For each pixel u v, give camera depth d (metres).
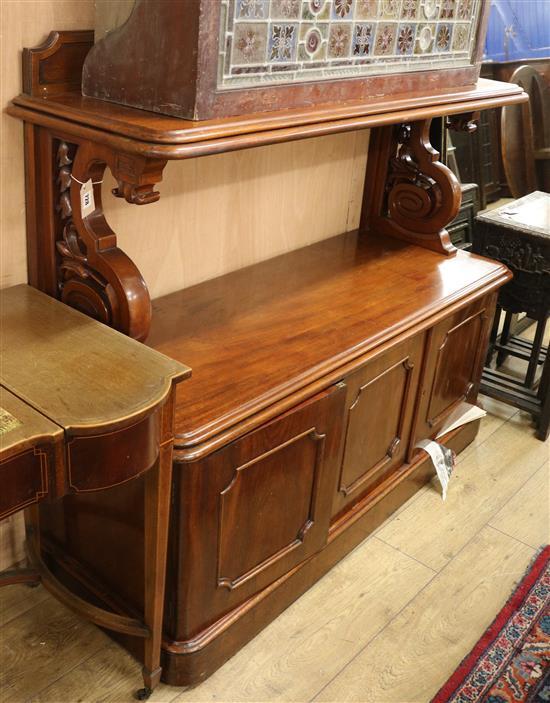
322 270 2.59
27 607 2.18
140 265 2.21
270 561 2.06
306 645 2.13
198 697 1.96
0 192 1.86
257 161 2.41
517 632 2.20
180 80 1.59
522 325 3.89
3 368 1.55
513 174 5.23
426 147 2.69
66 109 1.67
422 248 2.85
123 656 2.06
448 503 2.75
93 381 1.52
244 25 1.61
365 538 2.54
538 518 2.70
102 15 1.69
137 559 1.90
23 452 1.34
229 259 2.49
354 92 1.99
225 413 1.74
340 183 2.81
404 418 2.50
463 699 1.99
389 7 1.99
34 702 1.91
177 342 2.04
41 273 1.97
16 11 1.71
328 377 1.97
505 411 3.36
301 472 2.02
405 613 2.26
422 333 2.38
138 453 1.49
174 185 2.19
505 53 5.26
